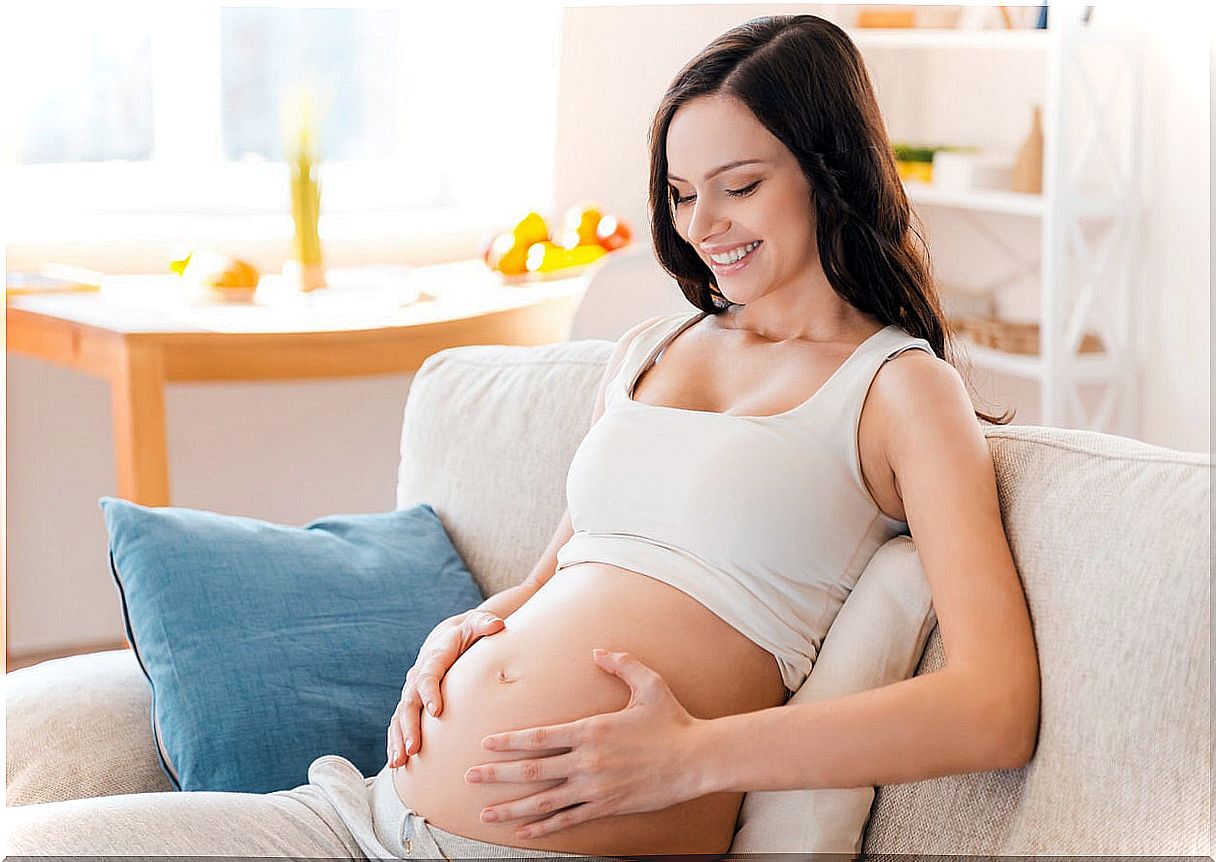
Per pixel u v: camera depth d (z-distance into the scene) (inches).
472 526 67.7
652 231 58.1
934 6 151.3
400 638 61.6
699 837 48.6
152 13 132.7
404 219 140.4
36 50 126.7
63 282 114.6
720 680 49.2
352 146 145.1
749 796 49.9
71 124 129.8
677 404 55.6
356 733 59.1
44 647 125.2
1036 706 44.6
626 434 54.2
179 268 117.9
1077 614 44.6
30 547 123.0
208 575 60.2
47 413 121.8
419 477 71.1
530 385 68.6
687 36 147.7
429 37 146.5
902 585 49.9
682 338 58.9
